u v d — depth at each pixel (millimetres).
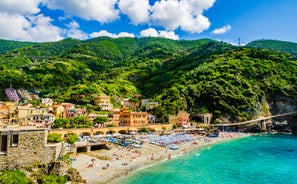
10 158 51562
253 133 199375
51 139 86312
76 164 84062
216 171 86062
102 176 74125
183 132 175250
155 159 100000
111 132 150625
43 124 145625
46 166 55656
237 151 121688
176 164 93875
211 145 137625
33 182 50438
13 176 47938
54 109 171625
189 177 78500
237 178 79062
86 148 105625
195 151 119625
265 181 76625
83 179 64875
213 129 192250
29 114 151125
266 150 125000
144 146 122000
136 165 89375
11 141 51875
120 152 107562
